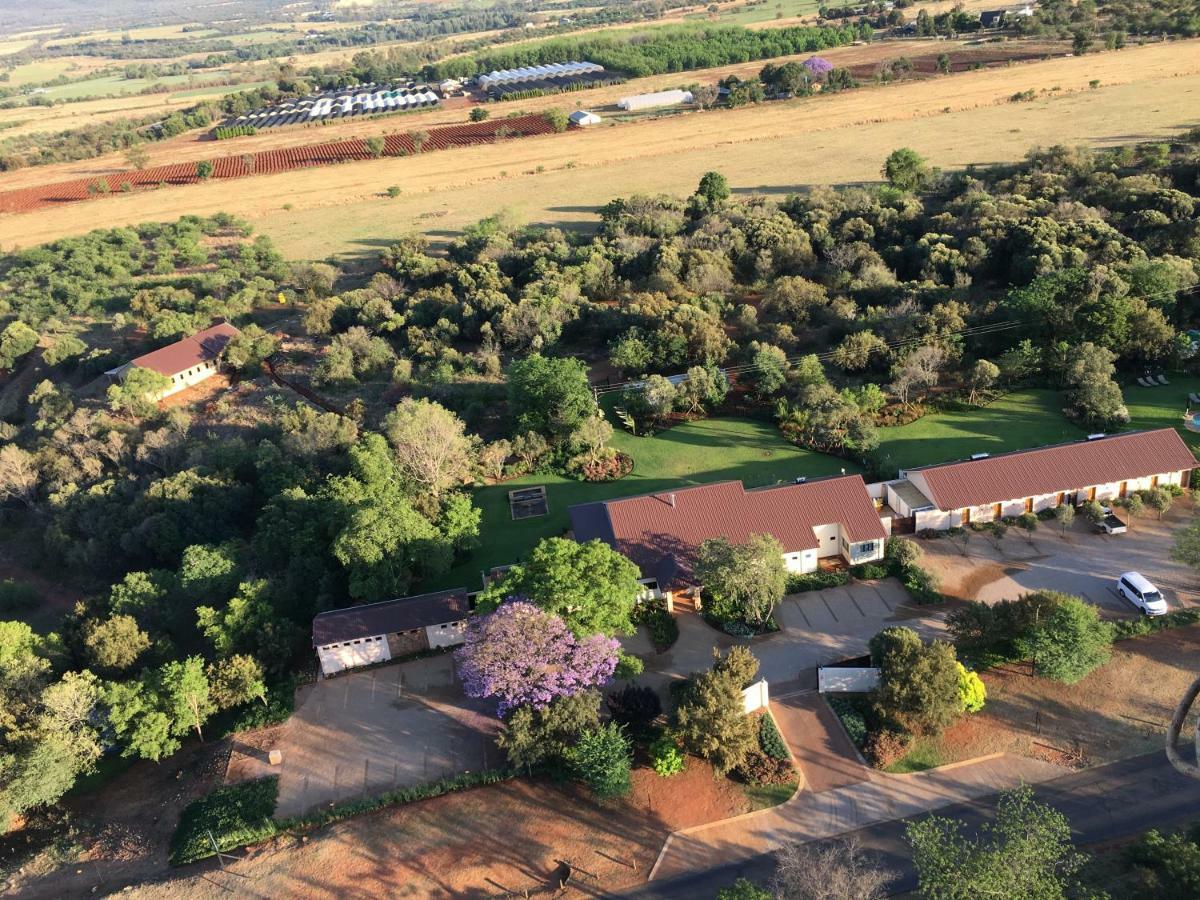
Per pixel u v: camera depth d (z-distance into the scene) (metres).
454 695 56.25
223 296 135.88
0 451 90.38
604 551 55.50
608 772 45.66
